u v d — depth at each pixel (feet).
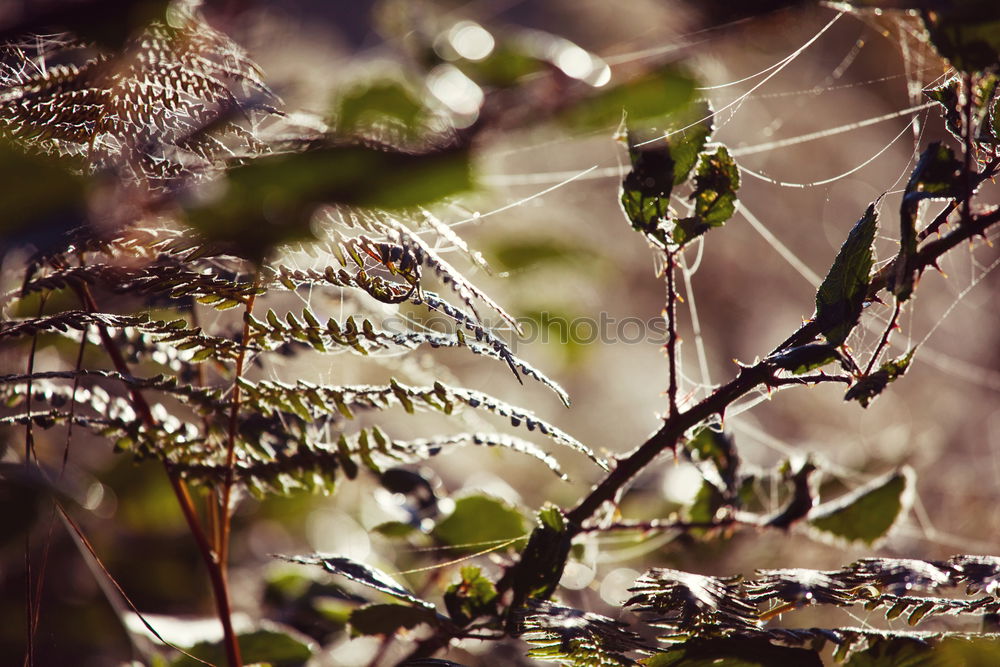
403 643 3.84
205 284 3.41
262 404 3.47
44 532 3.91
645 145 3.48
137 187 3.31
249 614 4.00
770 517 3.75
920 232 3.45
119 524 4.10
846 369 3.43
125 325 3.42
